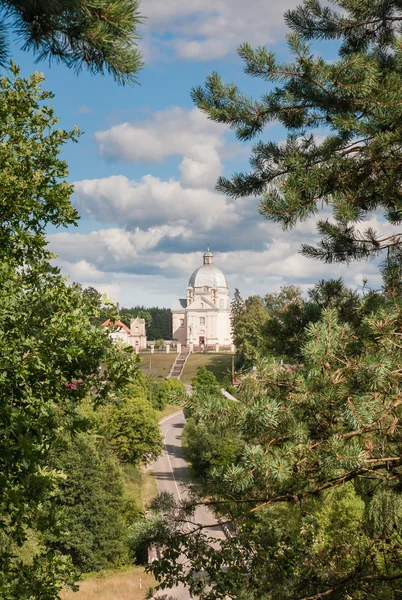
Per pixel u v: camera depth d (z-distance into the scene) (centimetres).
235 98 1246
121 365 1001
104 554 4075
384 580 956
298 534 1023
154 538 1003
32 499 984
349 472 898
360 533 1050
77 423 1035
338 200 1116
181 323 17725
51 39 519
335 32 1270
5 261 986
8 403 903
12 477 946
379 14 1205
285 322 1254
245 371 967
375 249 1286
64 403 1049
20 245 1054
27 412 923
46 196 1040
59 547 4038
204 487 1027
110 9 501
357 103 1100
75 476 4041
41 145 1043
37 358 884
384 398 824
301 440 825
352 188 1208
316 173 1135
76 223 1085
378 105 1072
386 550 1005
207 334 16912
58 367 957
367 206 1256
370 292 1199
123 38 529
